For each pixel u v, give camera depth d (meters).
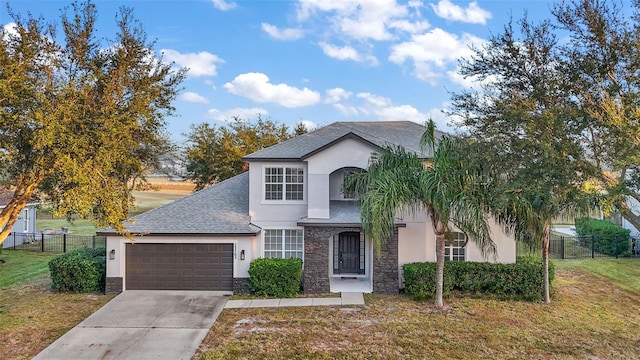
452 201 14.69
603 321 15.31
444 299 17.84
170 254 19.30
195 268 19.28
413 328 14.49
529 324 14.91
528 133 11.80
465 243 18.02
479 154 13.46
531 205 15.09
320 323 15.03
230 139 42.19
